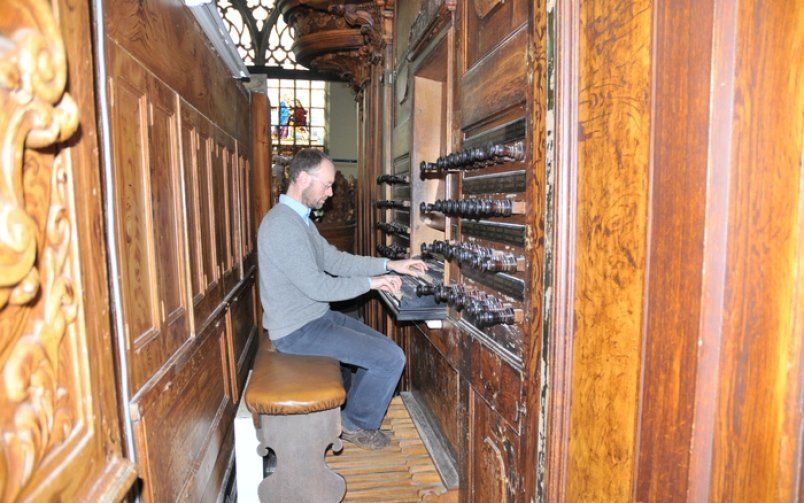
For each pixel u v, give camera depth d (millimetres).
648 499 948
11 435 595
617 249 1025
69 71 774
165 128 1699
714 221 775
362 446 2666
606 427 1075
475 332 1848
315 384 2148
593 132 1094
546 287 1251
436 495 2145
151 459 1336
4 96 559
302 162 2557
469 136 1888
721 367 777
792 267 682
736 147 742
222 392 2463
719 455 791
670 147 866
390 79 3697
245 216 3863
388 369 2541
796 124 669
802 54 658
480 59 1729
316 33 4633
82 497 761
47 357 678
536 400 1320
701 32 791
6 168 563
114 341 1154
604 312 1074
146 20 1481
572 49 1141
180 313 1762
